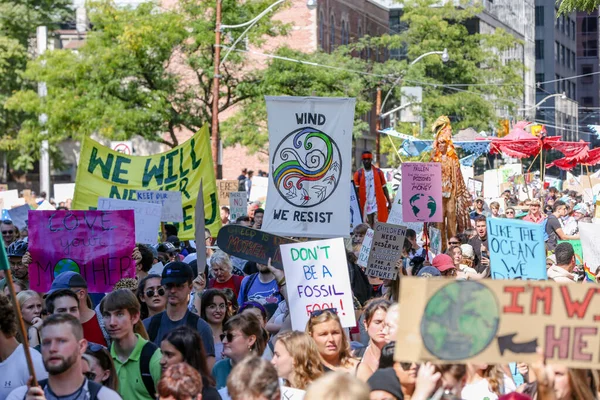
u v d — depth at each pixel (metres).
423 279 5.86
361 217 23.45
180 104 55.75
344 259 11.49
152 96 52.91
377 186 24.97
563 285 5.93
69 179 88.69
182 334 8.51
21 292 11.52
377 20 95.69
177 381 6.93
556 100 138.88
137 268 14.99
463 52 79.38
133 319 9.72
